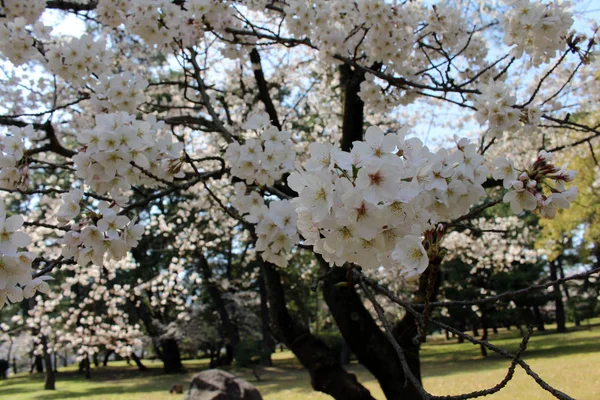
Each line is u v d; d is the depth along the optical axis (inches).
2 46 117.4
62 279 543.2
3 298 56.7
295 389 474.6
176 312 700.0
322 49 137.7
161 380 674.8
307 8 129.6
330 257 53.1
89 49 117.3
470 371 492.1
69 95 239.1
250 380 601.9
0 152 82.8
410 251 49.1
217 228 399.2
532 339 792.3
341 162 48.4
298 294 727.1
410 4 153.0
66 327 350.6
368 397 184.7
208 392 334.0
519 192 63.5
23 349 890.7
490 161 272.8
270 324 200.1
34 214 298.8
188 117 178.4
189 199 384.8
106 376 787.4
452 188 59.1
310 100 327.6
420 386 56.4
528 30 95.4
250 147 97.2
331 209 47.8
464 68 170.2
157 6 118.0
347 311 180.7
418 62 159.2
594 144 320.8
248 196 100.3
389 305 589.9
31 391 613.9
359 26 129.9
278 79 295.6
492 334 1034.1
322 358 190.9
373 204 45.9
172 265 370.3
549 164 62.7
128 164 72.6
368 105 144.6
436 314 634.8
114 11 125.9
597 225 435.5
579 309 1000.9
